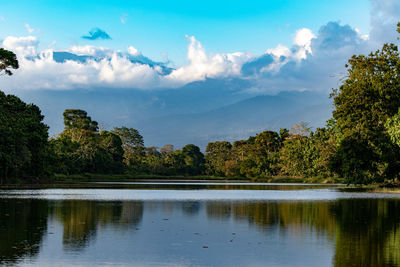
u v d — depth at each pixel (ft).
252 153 504.02
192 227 72.59
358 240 60.64
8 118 253.03
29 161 254.47
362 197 151.53
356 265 46.47
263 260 48.73
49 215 87.04
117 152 519.19
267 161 440.45
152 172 568.00
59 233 64.95
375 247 55.77
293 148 388.16
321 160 303.48
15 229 68.33
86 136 505.66
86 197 144.56
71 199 133.39
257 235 64.75
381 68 205.36
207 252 52.65
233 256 50.55
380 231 68.33
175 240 60.34
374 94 192.34
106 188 223.71
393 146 188.44
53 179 330.75
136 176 509.76
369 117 195.62
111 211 96.32
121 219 82.17
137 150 634.02
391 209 103.65
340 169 213.46
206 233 66.28
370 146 195.83
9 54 274.36
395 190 200.85
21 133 245.86
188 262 47.67
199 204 117.91
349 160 198.29
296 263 47.42
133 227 71.97
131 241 59.21
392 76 195.93
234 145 648.38
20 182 271.49
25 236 62.03
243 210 100.94
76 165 424.05
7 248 53.72
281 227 72.69
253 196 157.58
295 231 68.28
